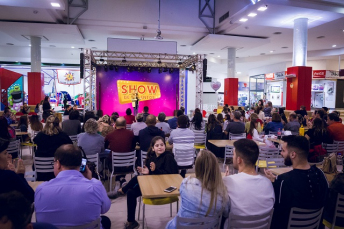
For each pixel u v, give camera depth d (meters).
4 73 12.59
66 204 1.77
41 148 3.81
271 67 21.19
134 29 12.02
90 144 4.20
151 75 15.54
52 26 10.66
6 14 9.80
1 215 0.96
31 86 12.83
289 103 10.22
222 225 2.11
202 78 13.40
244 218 1.87
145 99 15.53
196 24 12.42
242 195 1.89
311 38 13.34
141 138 4.66
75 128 6.11
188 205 1.88
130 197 3.20
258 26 11.13
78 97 19.14
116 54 12.97
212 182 1.85
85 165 2.21
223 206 1.87
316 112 7.81
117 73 15.02
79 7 11.16
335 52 16.39
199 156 1.91
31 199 2.04
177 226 1.88
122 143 4.46
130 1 11.69
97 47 16.81
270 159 3.85
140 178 3.02
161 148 3.36
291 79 10.05
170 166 3.33
